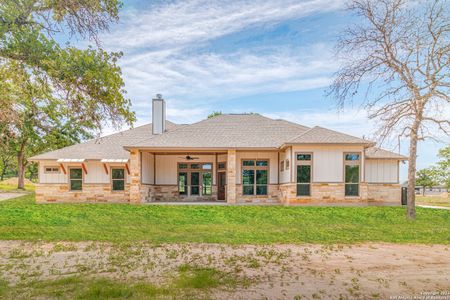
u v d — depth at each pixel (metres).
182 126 23.31
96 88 7.02
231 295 5.27
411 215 14.41
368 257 7.94
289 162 18.80
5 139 10.07
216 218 14.33
